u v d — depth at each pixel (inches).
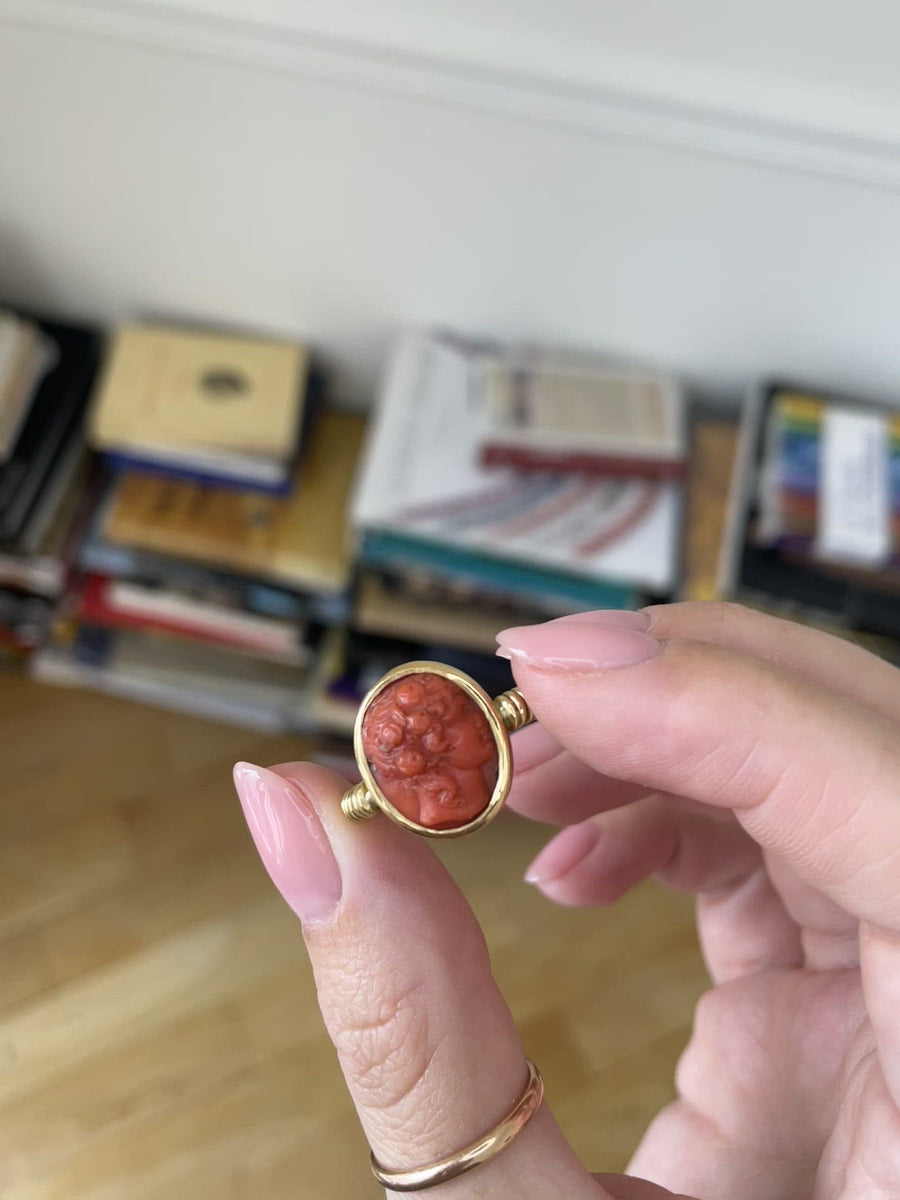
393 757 3.8
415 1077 3.6
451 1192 3.6
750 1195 4.7
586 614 4.0
